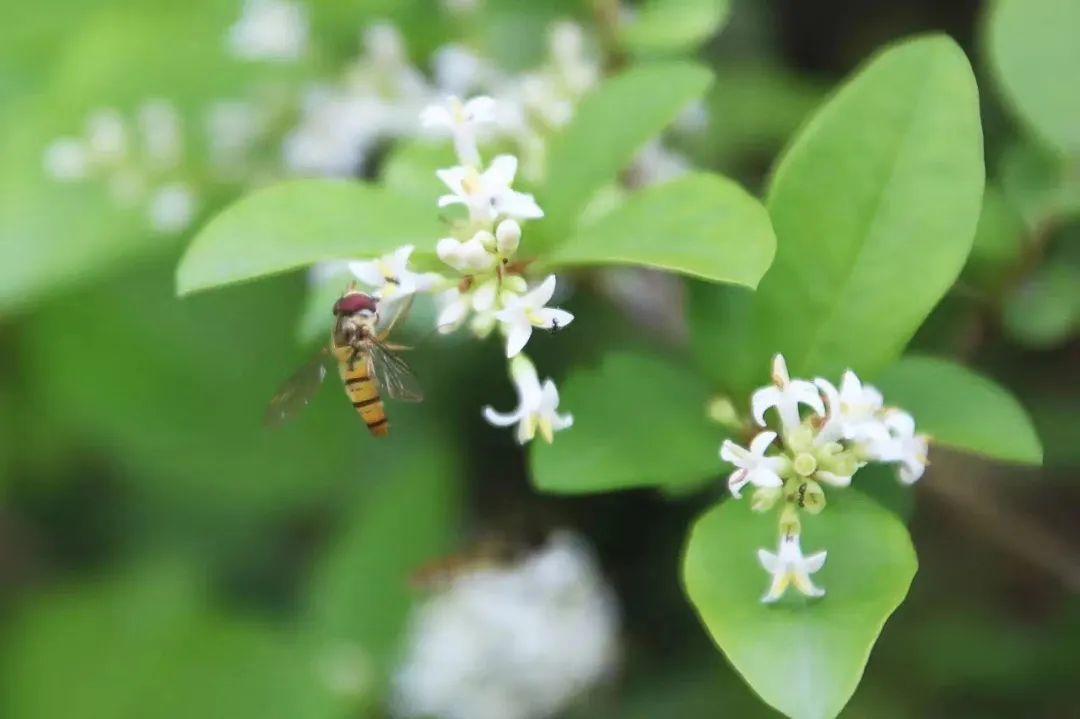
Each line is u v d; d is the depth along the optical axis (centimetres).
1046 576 35
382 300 29
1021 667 34
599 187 29
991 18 31
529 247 29
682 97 29
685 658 36
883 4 39
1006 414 28
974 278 32
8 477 42
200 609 39
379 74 33
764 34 38
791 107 36
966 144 28
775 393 28
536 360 36
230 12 38
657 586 36
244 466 39
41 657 39
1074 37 31
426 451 37
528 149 30
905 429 28
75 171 35
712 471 29
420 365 37
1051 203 31
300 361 39
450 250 28
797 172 29
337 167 35
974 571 35
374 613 37
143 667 38
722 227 28
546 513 37
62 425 41
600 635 35
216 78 37
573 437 29
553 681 35
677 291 32
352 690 37
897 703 35
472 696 35
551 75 31
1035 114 31
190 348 40
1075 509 34
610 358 29
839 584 27
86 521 42
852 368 28
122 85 37
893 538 28
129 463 40
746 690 35
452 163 30
